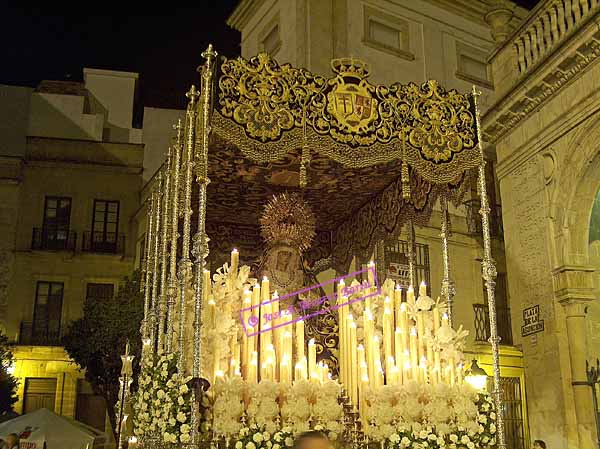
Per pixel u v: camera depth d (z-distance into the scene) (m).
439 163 7.11
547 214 10.61
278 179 8.15
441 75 16.80
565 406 9.82
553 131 10.60
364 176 8.26
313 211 9.34
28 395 25.11
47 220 26.67
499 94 12.23
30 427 13.05
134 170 27.55
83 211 26.94
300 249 8.38
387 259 10.17
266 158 6.36
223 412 5.95
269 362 6.68
